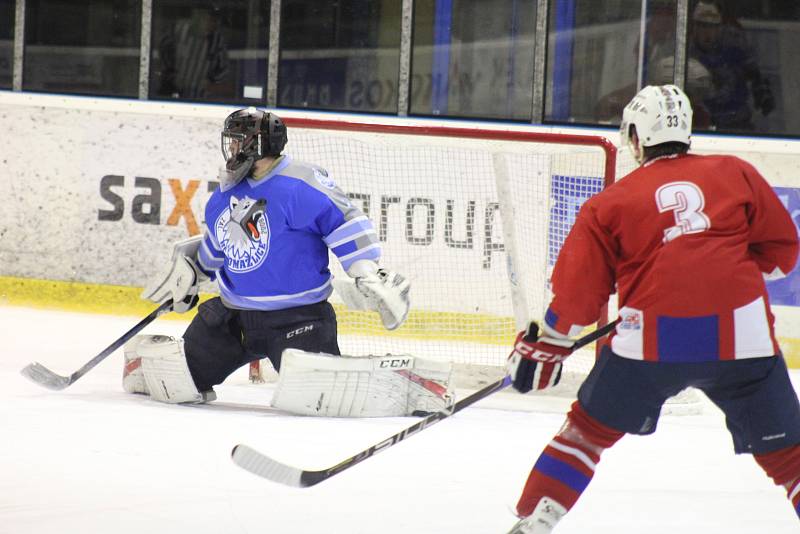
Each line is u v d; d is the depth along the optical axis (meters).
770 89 23.41
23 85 25.98
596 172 20.69
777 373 7.77
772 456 7.86
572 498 8.11
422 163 22.34
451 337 22.16
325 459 11.73
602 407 7.97
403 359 14.47
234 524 9.18
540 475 8.15
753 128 23.55
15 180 24.41
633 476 11.66
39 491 9.91
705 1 23.38
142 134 24.00
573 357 19.69
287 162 14.42
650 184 7.95
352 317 21.98
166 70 25.69
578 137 17.53
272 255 14.27
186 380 14.54
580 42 24.02
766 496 10.87
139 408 14.22
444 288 22.20
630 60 23.86
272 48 25.19
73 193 24.27
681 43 23.53
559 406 16.42
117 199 24.16
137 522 9.11
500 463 12.03
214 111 24.22
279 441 12.52
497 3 24.25
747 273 7.74
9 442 11.79
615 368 7.93
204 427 13.12
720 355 7.63
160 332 22.19
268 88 25.33
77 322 22.89
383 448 8.99
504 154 18.64
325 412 14.20
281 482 8.82
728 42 23.44
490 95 24.53
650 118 8.27
